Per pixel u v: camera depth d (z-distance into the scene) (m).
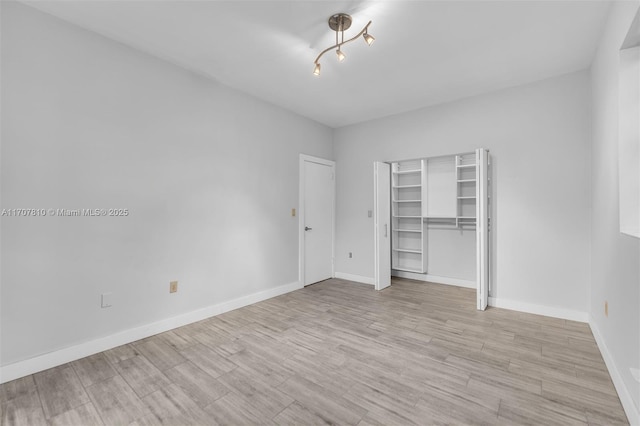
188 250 3.12
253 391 1.93
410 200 5.01
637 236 1.61
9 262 2.07
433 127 4.16
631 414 1.59
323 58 2.90
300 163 4.53
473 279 4.46
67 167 2.33
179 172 3.05
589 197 3.06
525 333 2.82
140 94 2.76
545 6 2.15
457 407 1.76
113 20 2.33
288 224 4.32
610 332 2.17
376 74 3.23
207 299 3.29
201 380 2.06
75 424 1.64
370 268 4.79
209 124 3.33
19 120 2.11
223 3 2.12
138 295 2.73
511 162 3.53
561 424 1.62
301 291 4.32
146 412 1.73
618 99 1.96
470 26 2.38
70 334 2.33
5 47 2.06
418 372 2.15
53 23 2.26
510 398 1.85
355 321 3.15
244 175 3.70
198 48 2.73
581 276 3.11
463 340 2.68
